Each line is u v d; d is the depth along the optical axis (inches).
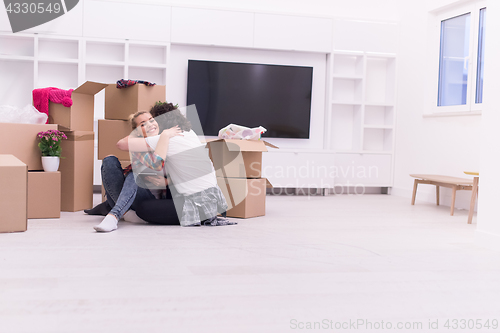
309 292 58.4
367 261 75.9
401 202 173.9
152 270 66.2
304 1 204.1
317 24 198.2
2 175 90.8
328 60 204.1
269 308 52.2
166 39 184.5
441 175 167.3
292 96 200.1
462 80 171.2
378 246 88.7
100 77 186.5
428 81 186.4
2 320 46.5
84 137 124.1
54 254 74.2
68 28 175.8
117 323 46.4
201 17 187.3
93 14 177.5
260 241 89.7
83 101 125.0
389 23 205.6
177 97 193.0
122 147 99.8
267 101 197.9
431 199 177.0
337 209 147.3
